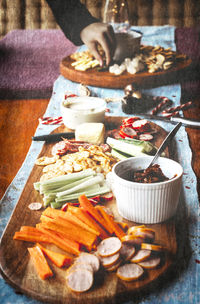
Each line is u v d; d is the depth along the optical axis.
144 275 0.69
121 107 1.21
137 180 0.79
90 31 1.34
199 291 0.69
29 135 1.04
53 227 0.75
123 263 0.70
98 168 0.92
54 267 0.71
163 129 1.10
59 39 1.35
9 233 0.77
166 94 1.25
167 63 1.30
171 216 0.80
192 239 0.77
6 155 0.95
